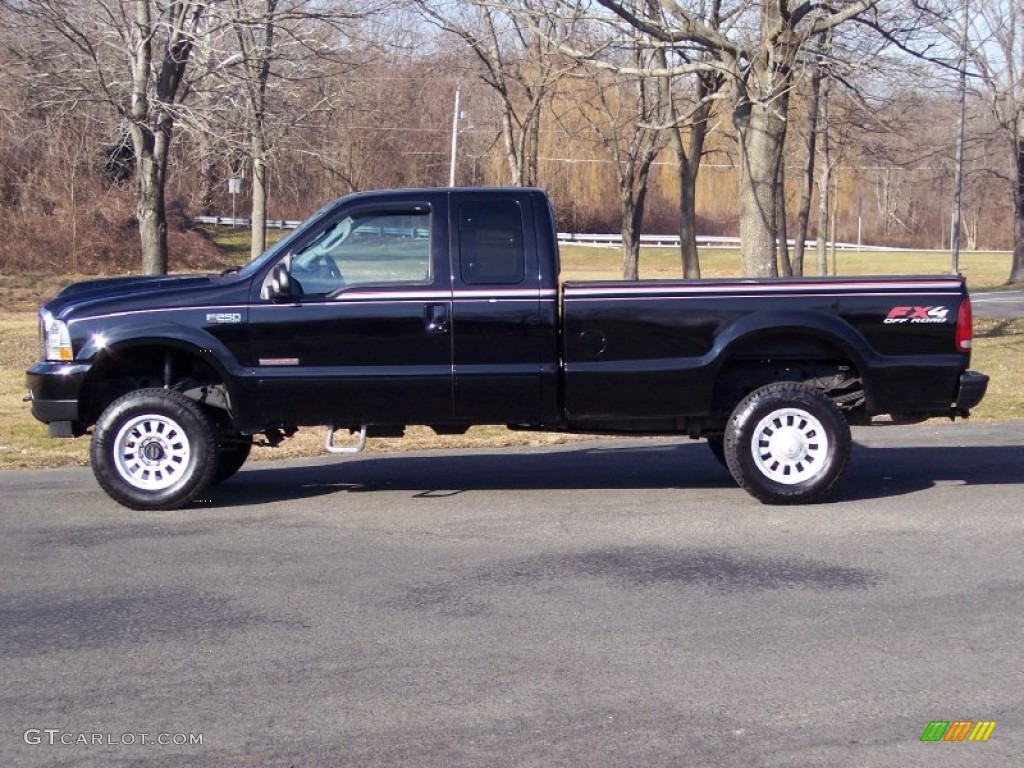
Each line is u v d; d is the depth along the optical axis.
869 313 8.05
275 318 8.05
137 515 8.18
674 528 7.63
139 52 16.19
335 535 7.54
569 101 28.97
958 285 8.08
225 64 16.70
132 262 37.84
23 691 4.93
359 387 8.10
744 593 6.18
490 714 4.64
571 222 51.53
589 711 4.67
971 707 4.70
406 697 4.82
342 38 20.00
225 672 5.12
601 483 9.27
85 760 4.28
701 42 14.10
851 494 8.68
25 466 10.40
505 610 5.93
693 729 4.50
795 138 29.75
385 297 8.02
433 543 7.30
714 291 8.06
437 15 17.83
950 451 10.81
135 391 8.31
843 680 4.98
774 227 14.46
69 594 6.29
